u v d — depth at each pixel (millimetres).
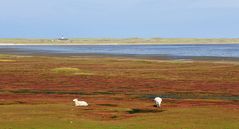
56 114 66562
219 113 67500
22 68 158750
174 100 84312
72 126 57406
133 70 151375
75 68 154375
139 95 92500
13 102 79562
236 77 127312
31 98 85438
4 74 135500
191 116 64938
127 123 59656
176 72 143875
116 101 82688
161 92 97375
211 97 89688
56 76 130250
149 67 164375
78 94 93438
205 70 150750
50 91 98250
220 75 133125
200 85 109438
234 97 89688
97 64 179250
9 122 59625
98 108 73312
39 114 66375
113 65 173750
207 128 56500
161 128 56375
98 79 122625
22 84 110875
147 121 61156
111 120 62125
